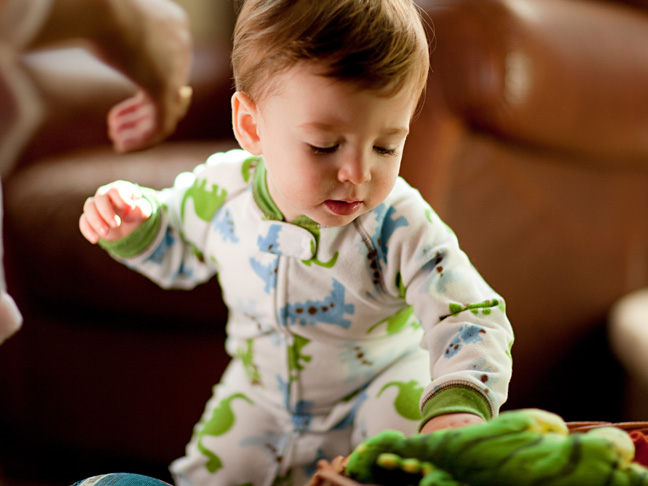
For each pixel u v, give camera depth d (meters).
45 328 1.37
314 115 0.64
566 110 1.42
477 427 0.51
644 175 1.66
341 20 0.63
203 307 1.28
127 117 1.15
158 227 0.85
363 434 0.83
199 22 2.09
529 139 1.43
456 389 0.63
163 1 1.13
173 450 1.37
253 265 0.80
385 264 0.76
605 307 1.67
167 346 1.34
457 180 1.43
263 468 0.87
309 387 0.85
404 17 0.66
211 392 1.34
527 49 1.34
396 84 0.64
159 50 1.11
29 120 1.38
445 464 0.49
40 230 1.28
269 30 0.67
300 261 0.77
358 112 0.64
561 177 1.55
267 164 0.72
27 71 1.36
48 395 1.40
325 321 0.80
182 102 1.17
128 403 1.37
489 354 0.67
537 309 1.60
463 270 0.74
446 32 1.33
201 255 0.88
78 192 1.27
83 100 1.46
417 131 1.34
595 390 1.71
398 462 0.50
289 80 0.65
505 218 1.51
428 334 0.71
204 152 1.43
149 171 1.29
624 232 1.66
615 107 1.49
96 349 1.36
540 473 0.47
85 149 1.48
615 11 1.61
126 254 0.85
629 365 1.54
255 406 0.89
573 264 1.62
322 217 0.70
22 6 1.18
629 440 0.51
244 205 0.80
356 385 0.85
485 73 1.32
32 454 1.45
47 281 1.30
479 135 1.42
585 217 1.60
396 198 0.77
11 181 1.35
